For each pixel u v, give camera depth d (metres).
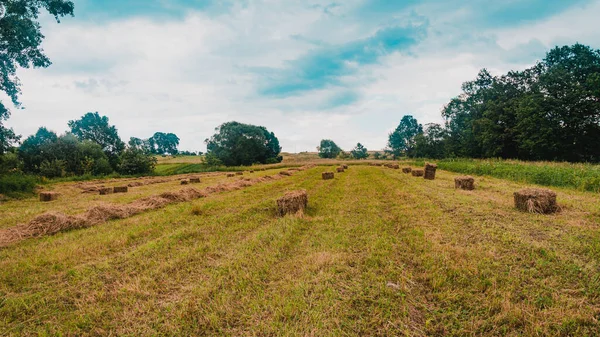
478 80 51.12
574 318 3.18
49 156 45.59
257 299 3.94
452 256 4.94
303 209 9.51
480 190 12.37
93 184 26.06
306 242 6.26
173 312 3.69
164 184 23.22
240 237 6.82
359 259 5.15
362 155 110.94
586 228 6.14
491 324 3.26
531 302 3.57
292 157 114.69
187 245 6.30
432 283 4.14
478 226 6.58
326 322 3.34
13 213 10.88
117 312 3.77
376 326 3.29
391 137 106.75
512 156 42.72
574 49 35.59
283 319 3.47
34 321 3.64
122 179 35.19
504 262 4.64
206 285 4.33
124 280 4.60
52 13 18.73
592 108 30.73
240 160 74.88
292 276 4.60
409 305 3.70
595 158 33.12
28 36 17.89
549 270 4.28
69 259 5.62
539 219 7.06
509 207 8.54
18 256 5.92
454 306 3.62
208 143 80.81
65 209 11.49
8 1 16.92
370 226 7.28
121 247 6.32
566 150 33.72
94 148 51.19
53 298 4.12
